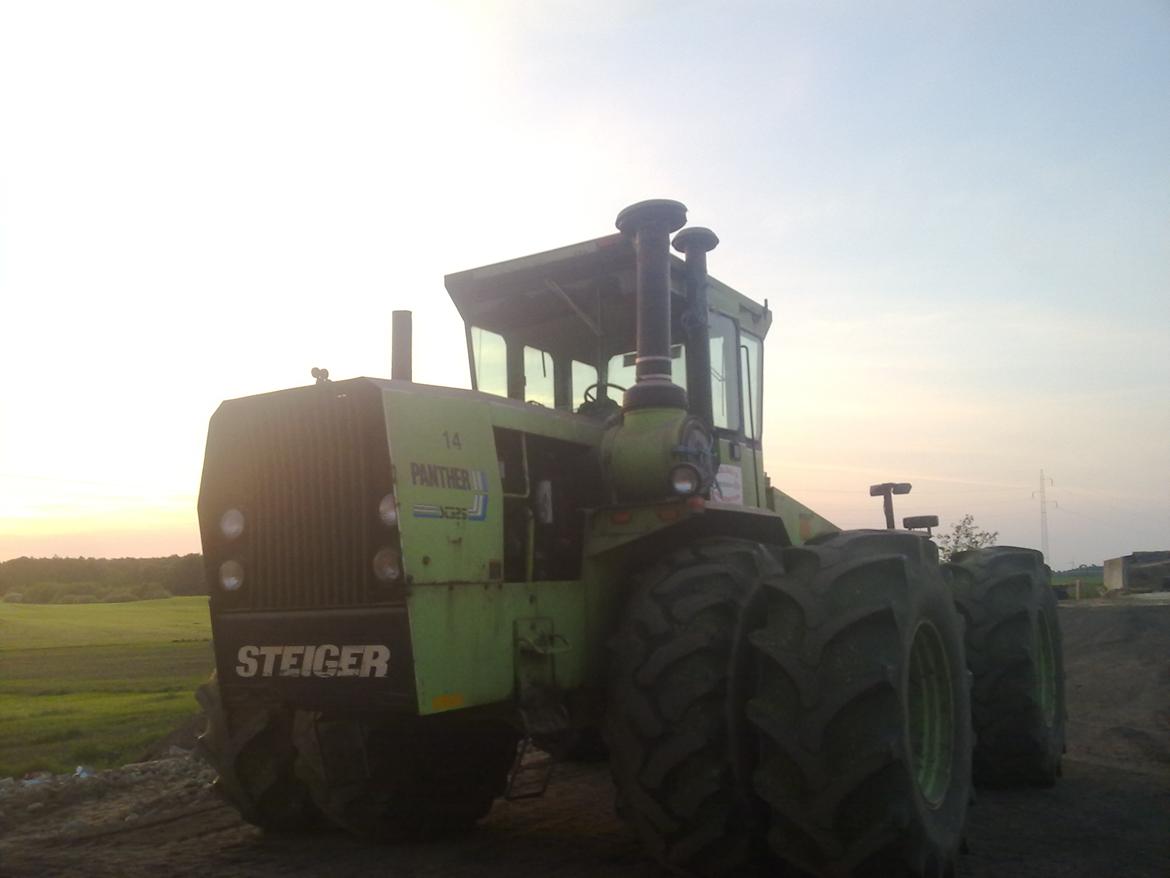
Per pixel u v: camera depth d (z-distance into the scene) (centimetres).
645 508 495
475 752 542
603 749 754
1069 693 1173
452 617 423
